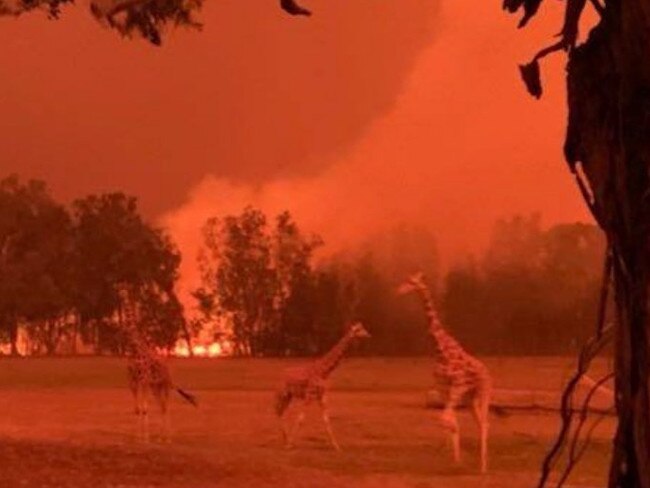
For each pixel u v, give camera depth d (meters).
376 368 43.28
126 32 9.20
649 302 3.16
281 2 3.78
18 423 23.52
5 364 46.66
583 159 3.31
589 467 16.61
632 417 3.19
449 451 19.34
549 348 51.50
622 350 3.21
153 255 62.28
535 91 3.37
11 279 62.47
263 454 18.53
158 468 14.46
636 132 3.21
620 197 3.22
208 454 16.05
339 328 58.66
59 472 13.83
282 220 60.97
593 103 3.28
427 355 52.81
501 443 20.41
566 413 3.33
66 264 63.03
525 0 3.55
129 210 63.22
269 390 33.84
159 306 61.28
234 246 61.31
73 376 40.03
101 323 62.38
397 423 23.92
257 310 60.91
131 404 28.48
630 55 3.19
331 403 28.70
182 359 53.84
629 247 3.20
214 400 29.80
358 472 16.73
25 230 63.00
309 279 59.53
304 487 14.30
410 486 15.49
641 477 3.15
